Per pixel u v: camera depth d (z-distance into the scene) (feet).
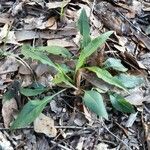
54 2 1.07
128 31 1.09
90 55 0.93
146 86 0.96
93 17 1.08
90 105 0.84
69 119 0.87
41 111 0.83
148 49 1.06
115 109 0.90
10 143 0.82
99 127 0.87
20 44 0.97
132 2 1.17
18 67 0.93
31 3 1.06
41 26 1.01
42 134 0.84
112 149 0.85
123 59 1.00
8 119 0.85
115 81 0.87
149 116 0.91
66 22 1.03
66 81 0.87
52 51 0.91
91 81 0.91
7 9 1.05
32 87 0.89
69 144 0.84
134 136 0.88
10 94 0.88
